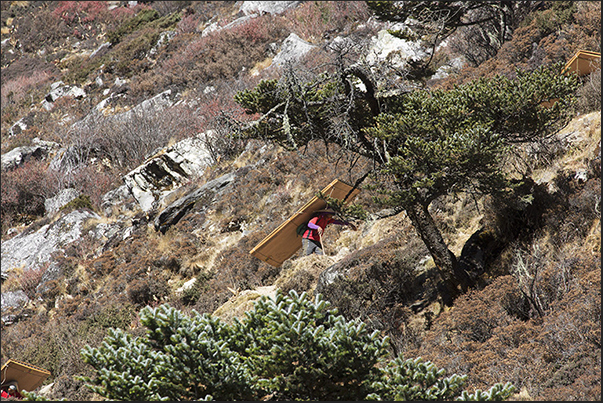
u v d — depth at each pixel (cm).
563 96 726
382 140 766
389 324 780
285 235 858
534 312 631
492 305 668
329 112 815
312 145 1611
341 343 417
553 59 1191
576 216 712
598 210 692
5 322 1638
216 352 419
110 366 423
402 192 733
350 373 424
